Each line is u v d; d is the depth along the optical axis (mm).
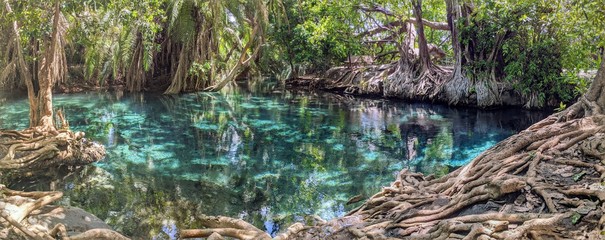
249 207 8039
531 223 3822
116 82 25500
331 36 23219
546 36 17016
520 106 18062
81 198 8328
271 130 14797
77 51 24656
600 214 3818
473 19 18031
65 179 9438
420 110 18297
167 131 14539
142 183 9289
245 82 28938
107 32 21328
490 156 5520
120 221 7277
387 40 23125
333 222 5180
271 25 24781
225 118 16891
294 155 11688
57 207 5852
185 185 9227
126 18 12172
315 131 14578
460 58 18688
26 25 11266
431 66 20531
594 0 9109
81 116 16922
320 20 23375
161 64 24891
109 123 15680
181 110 18609
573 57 15227
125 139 13281
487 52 18438
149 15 12750
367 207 5641
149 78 24672
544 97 17344
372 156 11508
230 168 10492
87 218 5961
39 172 9688
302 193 8766
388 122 15922
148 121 16172
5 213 4402
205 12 22516
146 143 12820
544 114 16781
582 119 5582
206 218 5770
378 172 10102
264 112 18219
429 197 5285
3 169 9266
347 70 24422
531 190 4484
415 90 20281
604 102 5789
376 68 23406
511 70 17359
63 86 23281
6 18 11562
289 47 25156
